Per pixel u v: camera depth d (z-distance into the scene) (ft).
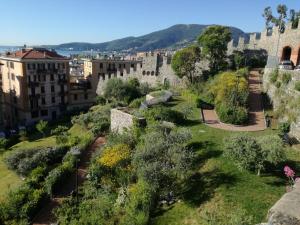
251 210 59.93
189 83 187.93
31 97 238.68
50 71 246.88
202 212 64.03
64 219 79.25
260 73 171.12
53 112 256.52
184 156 77.51
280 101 116.67
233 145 74.84
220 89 134.41
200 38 186.50
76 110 252.01
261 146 72.95
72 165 109.70
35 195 92.43
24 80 232.73
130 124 125.29
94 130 145.07
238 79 138.31
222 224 56.80
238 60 182.91
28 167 118.73
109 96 209.87
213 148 89.97
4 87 268.82
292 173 65.36
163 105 144.97
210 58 186.50
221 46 179.11
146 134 101.60
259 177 71.67
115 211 75.72
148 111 123.44
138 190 72.38
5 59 253.44
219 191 68.49
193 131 106.93
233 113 113.29
